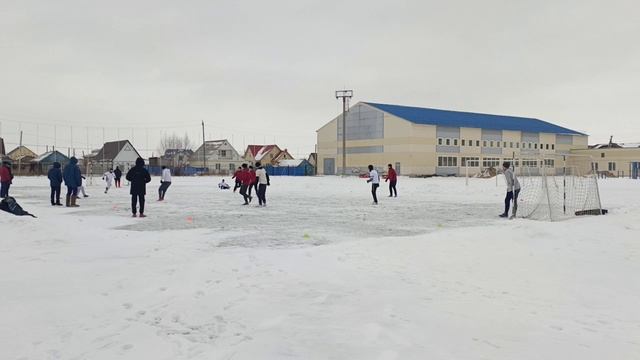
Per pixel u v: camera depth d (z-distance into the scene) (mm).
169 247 10469
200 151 110938
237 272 7750
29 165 84312
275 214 18500
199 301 6094
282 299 6141
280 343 4562
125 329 5086
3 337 4805
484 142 81875
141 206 17188
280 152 116500
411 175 73812
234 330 5008
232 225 14922
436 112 88125
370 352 4316
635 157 82688
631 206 21266
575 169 34188
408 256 9141
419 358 4172
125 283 7035
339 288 6711
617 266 8125
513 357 4203
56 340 4746
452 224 15375
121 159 103875
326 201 25734
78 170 21234
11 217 12531
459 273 7699
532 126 92188
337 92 72125
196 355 4344
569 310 5652
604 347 4457
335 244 10680
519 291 6559
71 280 7188
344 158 72062
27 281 7062
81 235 12086
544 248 9867
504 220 16562
